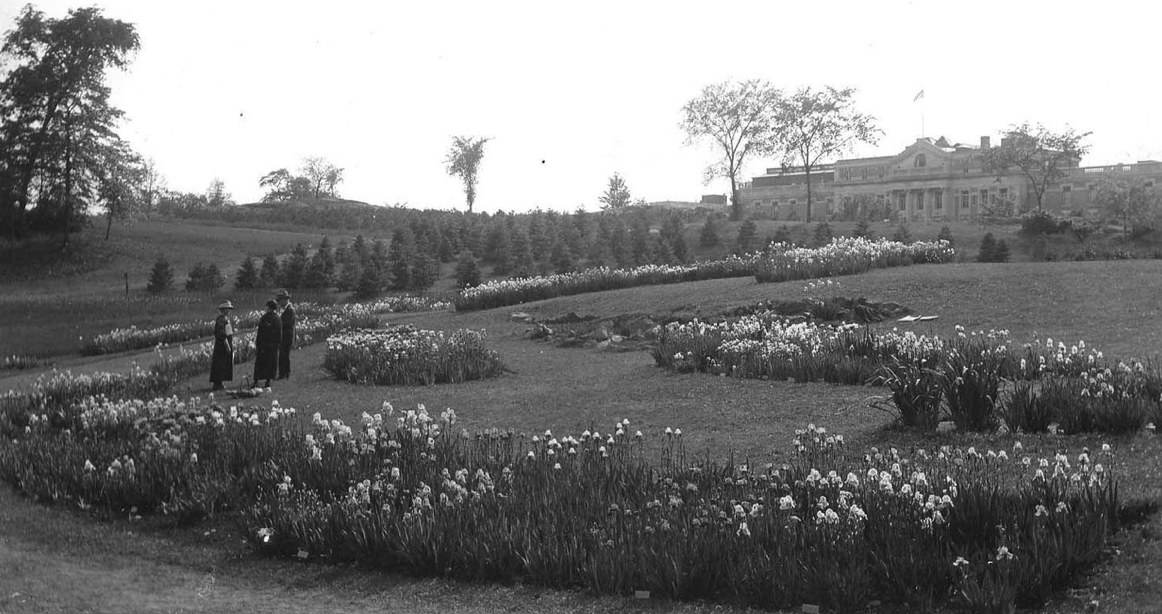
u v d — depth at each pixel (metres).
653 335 24.08
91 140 66.50
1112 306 21.03
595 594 7.92
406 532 8.98
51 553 9.87
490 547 8.55
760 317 23.73
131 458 12.48
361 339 23.38
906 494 8.16
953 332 20.67
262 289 51.25
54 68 65.44
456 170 99.44
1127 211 65.50
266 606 8.09
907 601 7.12
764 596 7.45
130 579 8.96
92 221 72.12
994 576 7.09
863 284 26.56
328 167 119.12
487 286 36.16
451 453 11.18
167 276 52.91
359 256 56.22
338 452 11.48
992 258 43.94
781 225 67.94
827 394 14.98
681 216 75.25
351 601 8.19
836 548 7.59
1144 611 6.54
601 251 55.78
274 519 9.91
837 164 113.19
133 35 66.94
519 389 18.22
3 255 62.16
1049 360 15.05
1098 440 10.59
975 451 10.41
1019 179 95.69
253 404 18.31
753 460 11.24
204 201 96.69
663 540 8.07
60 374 22.38
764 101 73.62
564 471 10.08
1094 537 7.37
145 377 21.14
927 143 103.62
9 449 13.83
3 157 65.31
